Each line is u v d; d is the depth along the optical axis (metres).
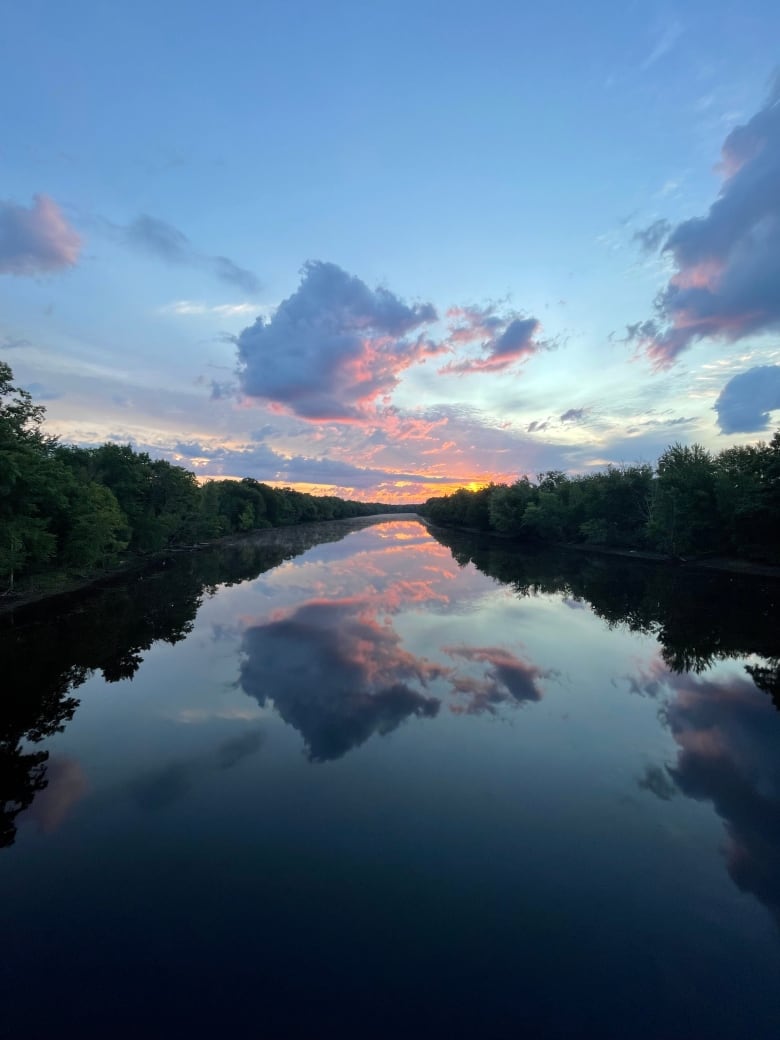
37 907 6.95
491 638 20.17
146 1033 5.27
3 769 10.61
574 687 15.02
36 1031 5.31
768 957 6.23
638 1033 5.31
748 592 31.53
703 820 8.90
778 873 7.64
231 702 13.91
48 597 28.39
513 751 11.26
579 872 7.63
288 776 10.25
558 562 48.91
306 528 113.44
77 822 8.85
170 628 21.69
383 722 12.68
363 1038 5.21
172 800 9.48
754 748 11.45
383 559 50.22
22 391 24.69
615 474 60.56
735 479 43.94
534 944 6.36
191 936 6.46
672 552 48.25
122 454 45.44
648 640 20.12
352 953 6.21
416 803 9.38
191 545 62.41
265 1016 5.45
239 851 8.09
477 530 99.94
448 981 5.86
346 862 7.81
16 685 15.16
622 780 10.14
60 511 30.19
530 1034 5.27
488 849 8.12
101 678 15.74
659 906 7.00
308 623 22.44
